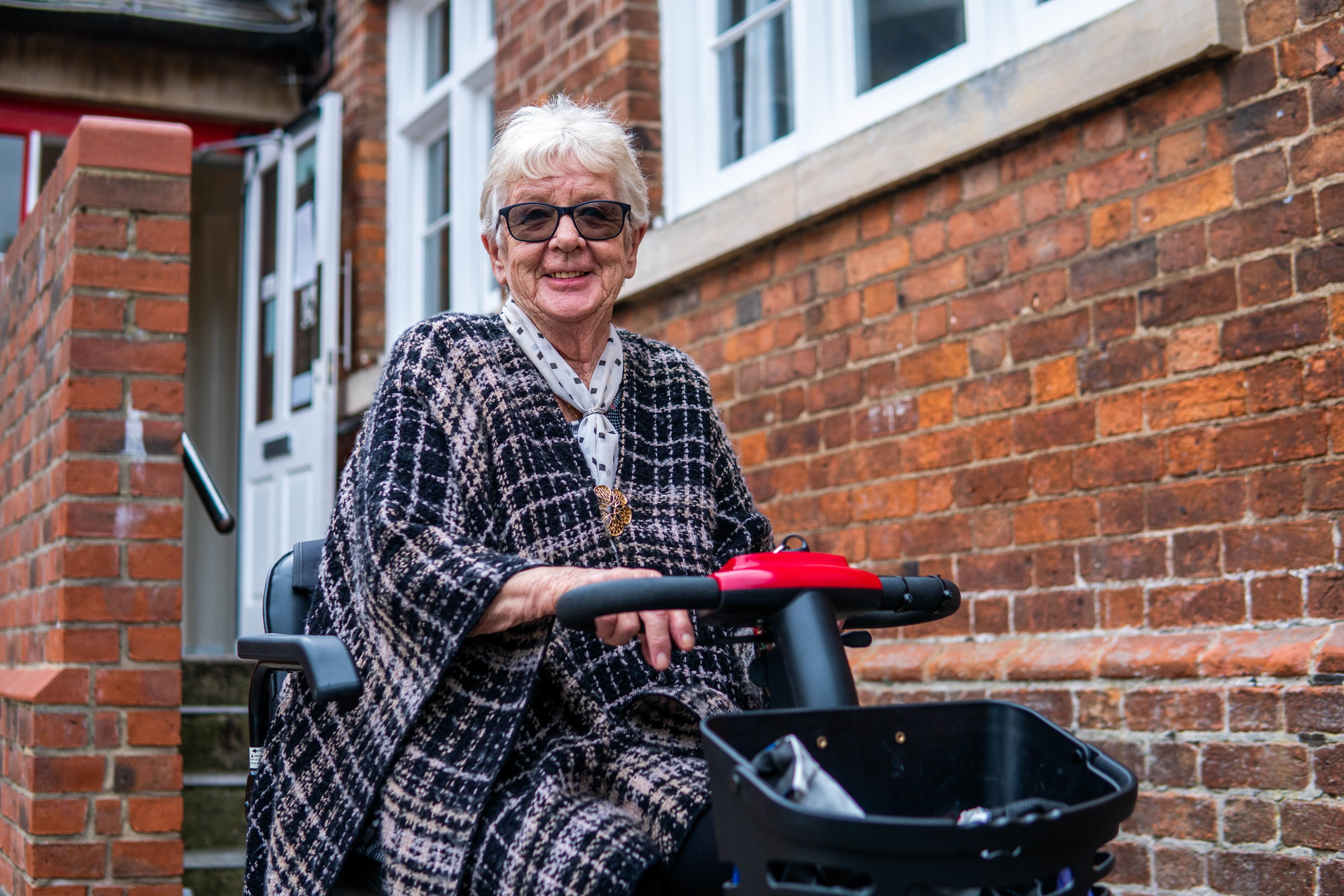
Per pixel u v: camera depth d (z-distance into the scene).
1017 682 2.85
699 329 3.92
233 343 7.53
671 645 1.40
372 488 1.60
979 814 1.19
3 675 3.56
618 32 4.27
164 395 3.19
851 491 3.37
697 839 1.38
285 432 6.00
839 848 1.05
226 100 6.53
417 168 6.25
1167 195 2.64
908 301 3.23
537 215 1.76
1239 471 2.48
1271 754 2.35
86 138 3.18
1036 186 2.92
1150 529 2.64
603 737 1.54
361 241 6.17
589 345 1.81
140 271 3.20
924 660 3.09
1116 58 2.68
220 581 7.41
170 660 3.12
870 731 1.26
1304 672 2.30
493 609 1.47
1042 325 2.89
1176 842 2.50
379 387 1.74
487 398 1.69
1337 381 2.33
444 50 6.05
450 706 1.57
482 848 1.46
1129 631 2.67
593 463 1.75
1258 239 2.46
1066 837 1.06
